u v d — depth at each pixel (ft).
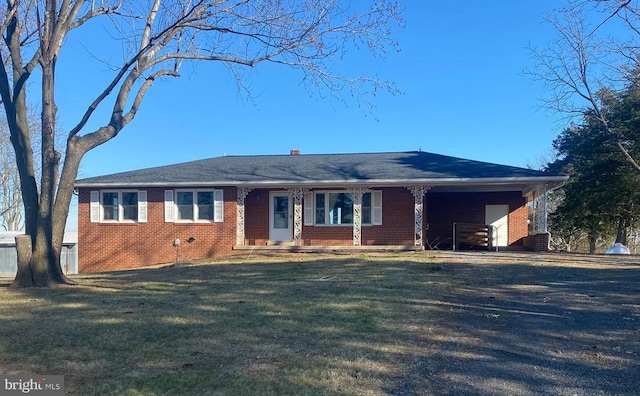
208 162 78.84
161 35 36.06
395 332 22.62
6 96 37.58
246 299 30.48
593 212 95.35
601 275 39.68
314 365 18.03
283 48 37.88
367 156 78.69
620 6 31.01
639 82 59.98
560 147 105.81
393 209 67.26
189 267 50.06
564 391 15.94
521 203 74.08
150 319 25.20
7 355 19.36
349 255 57.98
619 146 74.13
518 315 26.18
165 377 16.88
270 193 70.23
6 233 113.60
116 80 37.76
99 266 67.87
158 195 67.56
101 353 19.58
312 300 29.86
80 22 38.55
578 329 23.38
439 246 75.10
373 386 16.11
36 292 34.01
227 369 17.65
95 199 68.44
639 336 22.07
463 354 19.63
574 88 72.43
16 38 37.35
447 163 69.97
